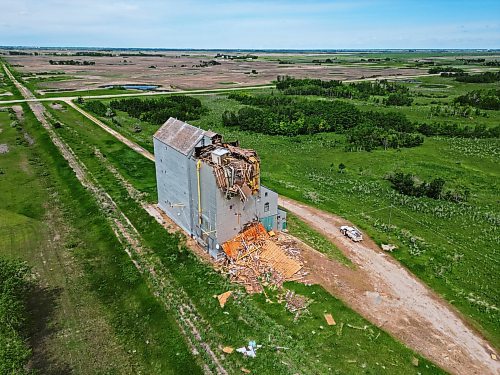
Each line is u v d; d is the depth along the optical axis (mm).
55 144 86312
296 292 39062
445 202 63188
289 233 50469
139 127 106062
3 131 98375
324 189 67375
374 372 30250
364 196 64688
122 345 33625
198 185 44406
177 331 34312
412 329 35312
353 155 87062
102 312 37562
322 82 178000
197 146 45688
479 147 92188
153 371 31000
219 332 34094
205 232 44938
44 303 38594
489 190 68125
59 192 64062
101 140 92688
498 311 38000
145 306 37719
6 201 60688
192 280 40875
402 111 131500
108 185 65625
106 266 44406
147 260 44781
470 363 31859
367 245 49219
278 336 33250
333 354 31797
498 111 132375
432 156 85875
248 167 43188
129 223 53344
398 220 56375
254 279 40812
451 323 36344
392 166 79438
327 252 46688
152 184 66625
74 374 30781
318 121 107875
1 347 30266
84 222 54031
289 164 80562
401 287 41250
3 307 33969
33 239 50031
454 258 46875
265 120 107375
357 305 38000
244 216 45125
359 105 141375
